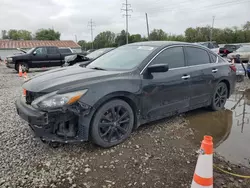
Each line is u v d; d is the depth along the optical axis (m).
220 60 5.09
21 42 41.88
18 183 2.49
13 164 2.85
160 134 3.78
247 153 3.25
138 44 4.38
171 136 3.72
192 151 3.24
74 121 2.98
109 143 3.25
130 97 3.36
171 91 3.90
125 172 2.71
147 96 3.57
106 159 2.98
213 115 4.81
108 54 4.49
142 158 3.01
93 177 2.61
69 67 4.17
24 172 2.69
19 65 13.76
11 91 7.66
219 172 2.73
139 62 3.66
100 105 3.11
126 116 3.41
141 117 3.60
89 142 3.42
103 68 3.82
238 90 7.36
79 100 2.87
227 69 5.07
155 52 3.83
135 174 2.67
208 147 2.02
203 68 4.49
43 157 3.02
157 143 3.46
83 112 2.92
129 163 2.89
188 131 3.96
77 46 44.91
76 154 3.10
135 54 3.95
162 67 3.42
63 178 2.59
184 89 4.12
